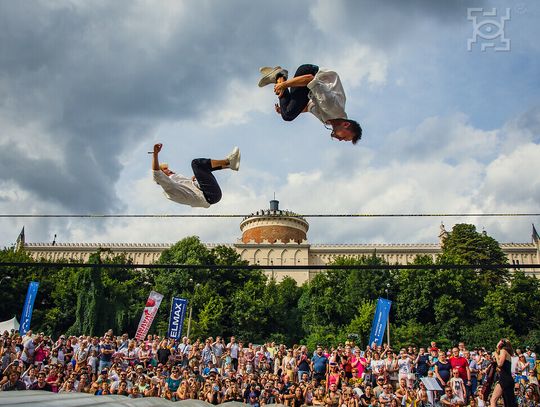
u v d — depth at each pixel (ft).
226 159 24.67
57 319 203.21
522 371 71.56
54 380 66.54
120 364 73.56
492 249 254.27
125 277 238.27
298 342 229.45
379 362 72.28
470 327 208.44
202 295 214.69
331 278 245.04
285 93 22.38
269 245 329.31
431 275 219.20
